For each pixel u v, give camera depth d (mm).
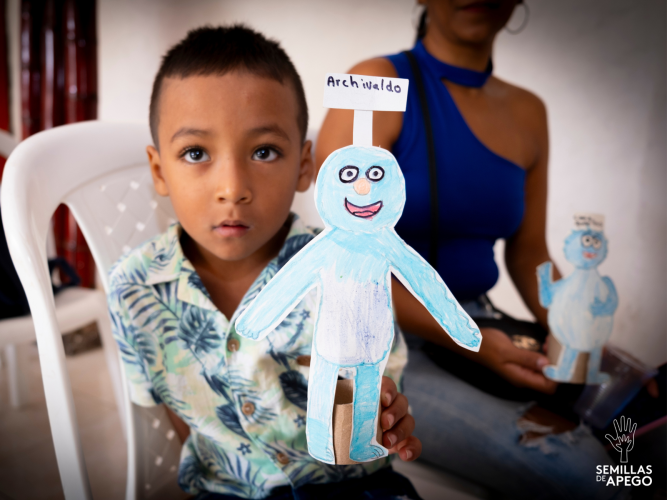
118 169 779
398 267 429
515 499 730
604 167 1127
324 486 630
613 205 1105
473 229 909
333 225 428
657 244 1026
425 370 845
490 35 879
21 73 2041
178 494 761
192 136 538
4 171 591
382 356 425
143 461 689
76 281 1274
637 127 1075
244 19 1586
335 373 421
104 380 1631
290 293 421
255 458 635
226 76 536
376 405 431
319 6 1470
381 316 425
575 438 716
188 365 635
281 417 625
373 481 649
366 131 425
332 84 413
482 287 935
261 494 631
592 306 725
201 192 549
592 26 1122
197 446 685
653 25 1025
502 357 778
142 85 1845
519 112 988
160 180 653
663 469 684
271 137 553
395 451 523
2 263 1083
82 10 1877
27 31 1974
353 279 423
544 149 1017
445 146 872
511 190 927
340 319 421
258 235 571
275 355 620
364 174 422
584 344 730
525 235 1026
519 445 716
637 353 960
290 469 616
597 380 747
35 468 1168
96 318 1170
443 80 906
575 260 738
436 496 827
